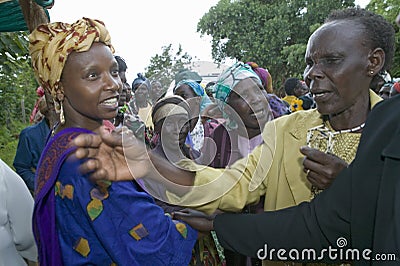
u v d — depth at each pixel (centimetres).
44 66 135
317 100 145
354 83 140
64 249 135
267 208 169
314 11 1662
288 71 1681
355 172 118
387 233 105
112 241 130
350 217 122
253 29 1669
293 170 161
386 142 113
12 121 991
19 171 354
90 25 135
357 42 137
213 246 194
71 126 141
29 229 182
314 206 134
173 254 141
